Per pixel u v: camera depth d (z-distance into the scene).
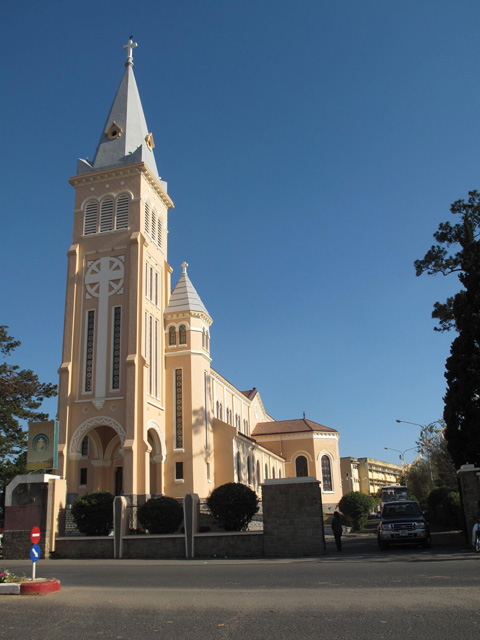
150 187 46.38
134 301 40.66
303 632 8.37
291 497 23.59
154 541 25.12
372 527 49.19
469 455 27.72
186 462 41.56
